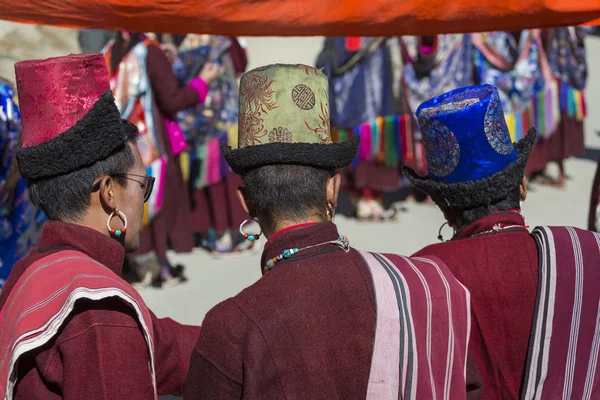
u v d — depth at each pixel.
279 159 1.37
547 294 1.47
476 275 1.52
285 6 2.05
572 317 1.47
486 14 2.04
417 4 2.05
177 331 1.81
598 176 2.14
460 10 2.04
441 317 1.35
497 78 5.23
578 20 2.03
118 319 1.34
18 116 2.65
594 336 1.48
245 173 1.42
